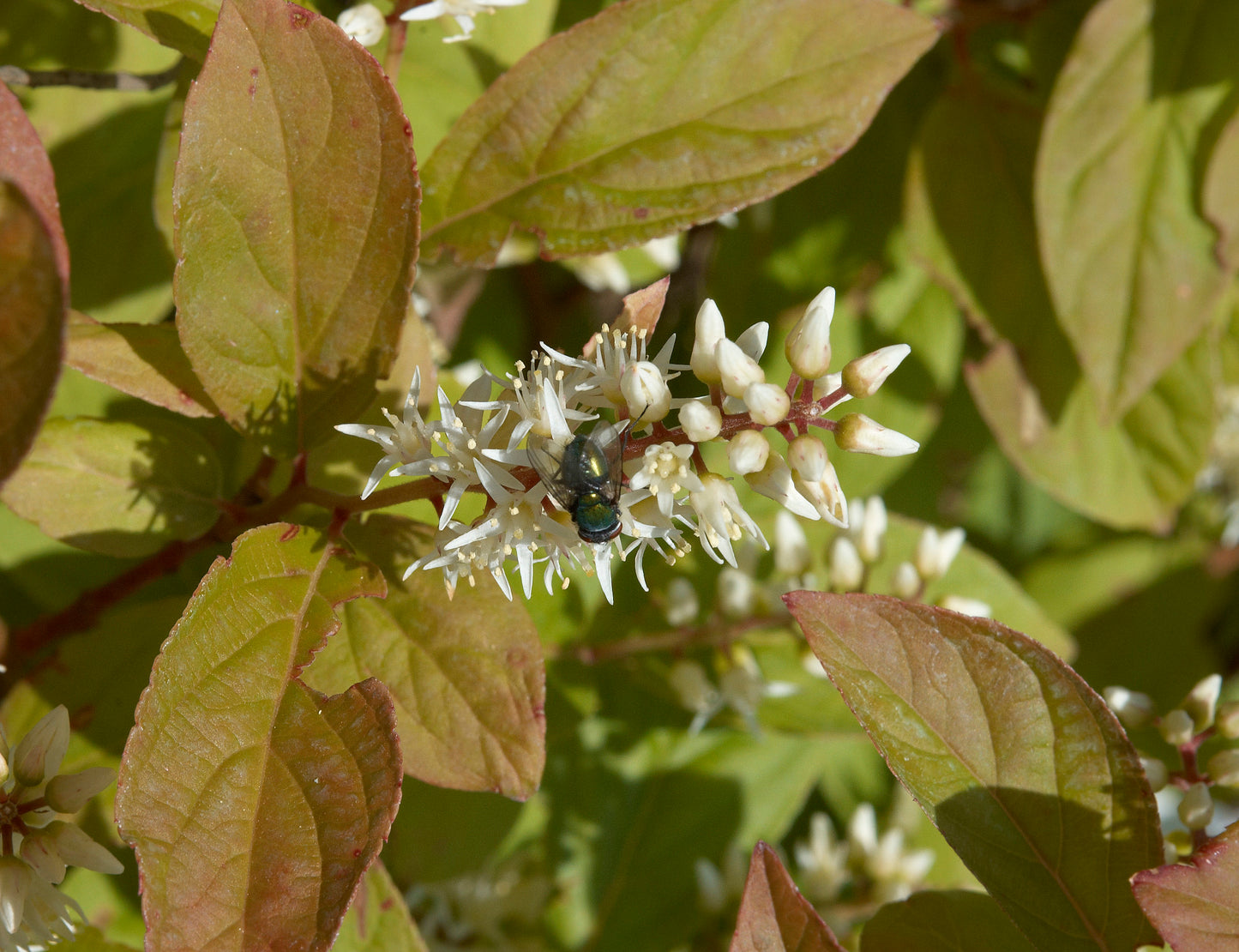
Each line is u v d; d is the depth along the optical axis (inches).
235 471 13.6
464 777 12.4
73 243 14.2
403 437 12.2
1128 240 14.2
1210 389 15.3
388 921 13.1
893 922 12.6
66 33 14.1
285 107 12.0
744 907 12.0
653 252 15.2
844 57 13.0
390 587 12.5
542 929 14.6
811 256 15.9
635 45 12.9
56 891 12.2
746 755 15.0
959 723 12.1
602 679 14.6
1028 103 15.0
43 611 14.4
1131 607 19.3
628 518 12.1
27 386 11.1
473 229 13.1
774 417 11.9
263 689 11.9
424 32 13.8
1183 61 14.1
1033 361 15.3
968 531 19.3
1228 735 13.1
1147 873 11.8
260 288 12.2
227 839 11.6
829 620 12.1
